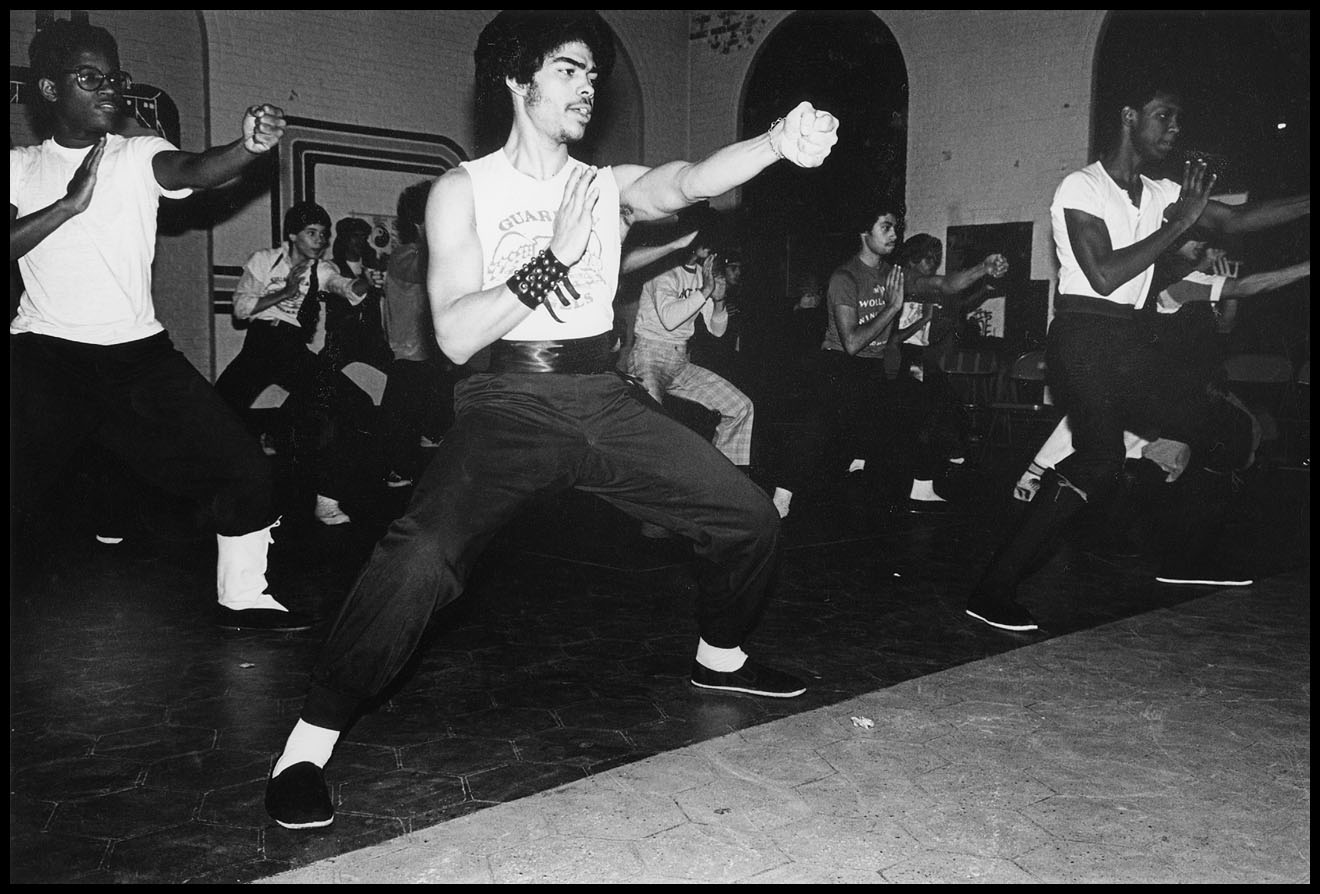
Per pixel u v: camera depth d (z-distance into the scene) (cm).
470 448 245
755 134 1164
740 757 265
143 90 867
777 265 1132
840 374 597
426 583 233
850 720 291
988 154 994
